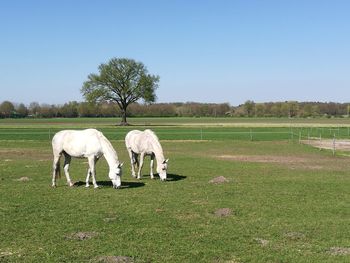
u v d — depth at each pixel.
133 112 166.38
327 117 165.00
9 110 160.50
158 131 68.44
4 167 25.27
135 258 9.31
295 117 165.25
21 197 15.71
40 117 161.25
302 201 15.24
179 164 27.11
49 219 12.52
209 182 19.45
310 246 10.20
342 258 9.37
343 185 18.78
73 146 17.53
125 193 16.58
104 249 9.84
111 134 61.28
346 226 11.93
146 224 12.02
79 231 11.31
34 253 9.58
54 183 18.14
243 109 173.12
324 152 36.03
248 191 17.17
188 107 173.38
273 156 32.88
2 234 11.02
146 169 24.44
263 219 12.66
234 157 32.06
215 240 10.59
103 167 25.27
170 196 16.02
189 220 12.51
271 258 9.35
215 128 78.75
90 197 15.74
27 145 43.34
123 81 97.19
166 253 9.63
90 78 98.38
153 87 99.75
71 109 162.75
